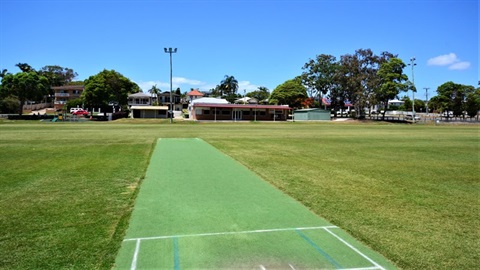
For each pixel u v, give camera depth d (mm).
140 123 49500
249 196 7707
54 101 98062
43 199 7238
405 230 5633
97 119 56750
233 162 12406
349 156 14445
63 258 4461
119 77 73812
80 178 9414
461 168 11688
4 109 65125
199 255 4637
